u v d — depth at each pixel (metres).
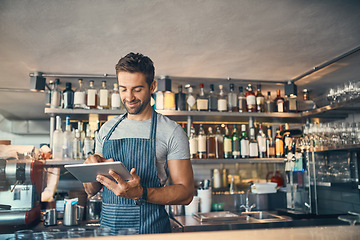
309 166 2.97
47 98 3.15
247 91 3.39
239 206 3.46
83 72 2.91
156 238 0.62
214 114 3.22
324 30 2.04
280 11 1.79
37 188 2.54
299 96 3.76
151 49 2.36
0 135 5.62
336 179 2.95
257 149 3.38
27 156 2.55
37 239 0.95
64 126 3.58
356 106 2.88
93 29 2.01
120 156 1.44
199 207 3.23
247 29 2.03
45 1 1.67
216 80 3.21
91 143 3.12
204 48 2.35
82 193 2.87
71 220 2.44
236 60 2.61
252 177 4.28
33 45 2.26
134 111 1.41
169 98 3.16
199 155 3.26
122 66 1.35
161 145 1.44
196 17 1.86
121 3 1.70
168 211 3.02
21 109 4.66
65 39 2.16
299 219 2.71
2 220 2.26
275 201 3.52
